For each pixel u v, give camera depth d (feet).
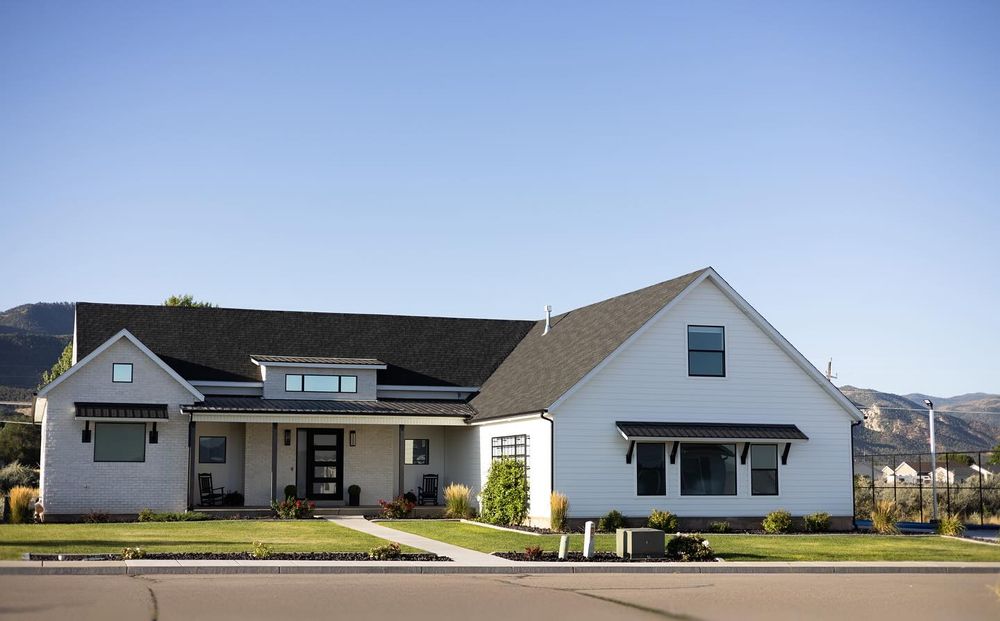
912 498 149.59
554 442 105.29
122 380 115.24
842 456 114.62
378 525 105.29
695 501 109.09
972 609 55.42
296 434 128.47
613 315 120.47
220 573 64.64
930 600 58.90
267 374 127.24
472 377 138.82
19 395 380.58
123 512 113.39
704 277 111.45
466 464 128.47
